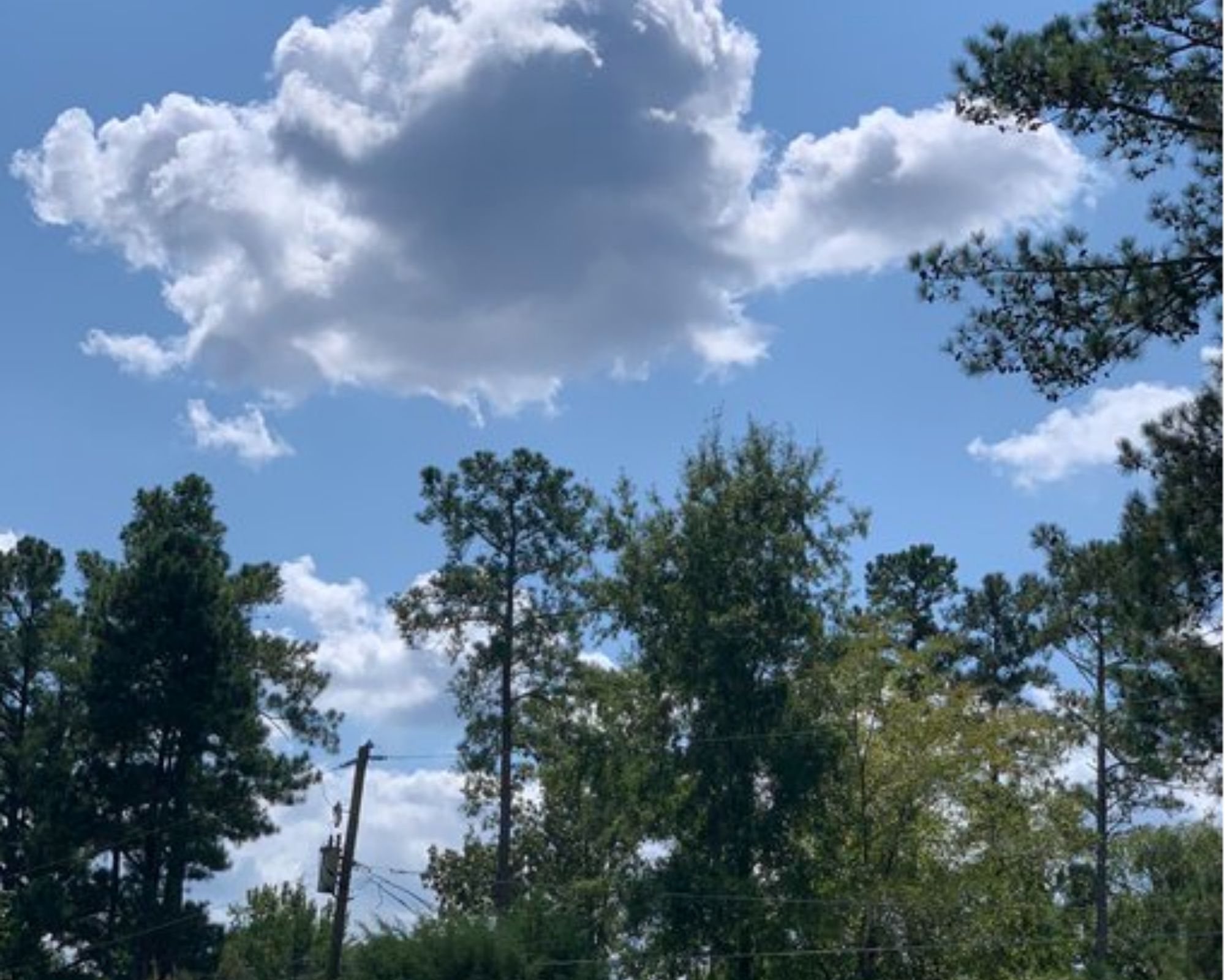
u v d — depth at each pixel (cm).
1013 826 4738
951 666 6625
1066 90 2269
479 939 4309
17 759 6322
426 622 5738
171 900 5969
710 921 4609
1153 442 2536
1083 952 5178
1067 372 2289
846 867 4666
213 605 6062
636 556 4919
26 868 6100
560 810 5800
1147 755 2509
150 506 6512
